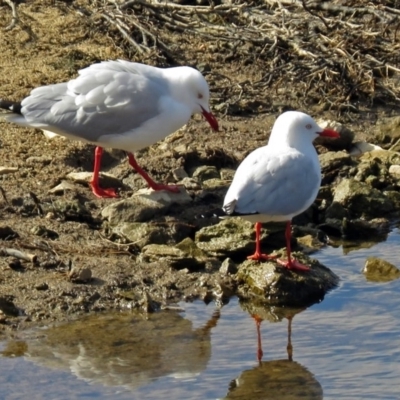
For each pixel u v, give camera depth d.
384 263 12.88
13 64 17.42
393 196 14.77
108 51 17.97
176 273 12.33
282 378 10.29
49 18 18.83
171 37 18.86
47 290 11.66
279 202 11.97
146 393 9.90
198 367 10.45
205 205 13.95
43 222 13.24
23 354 10.49
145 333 11.07
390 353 10.81
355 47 18.27
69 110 13.55
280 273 12.11
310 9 19.55
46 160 14.81
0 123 15.83
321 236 13.91
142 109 13.45
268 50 18.25
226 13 19.44
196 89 13.79
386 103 17.52
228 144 15.90
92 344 10.76
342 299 12.11
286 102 17.30
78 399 9.72
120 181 14.45
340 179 15.16
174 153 15.20
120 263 12.42
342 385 10.15
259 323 11.48
